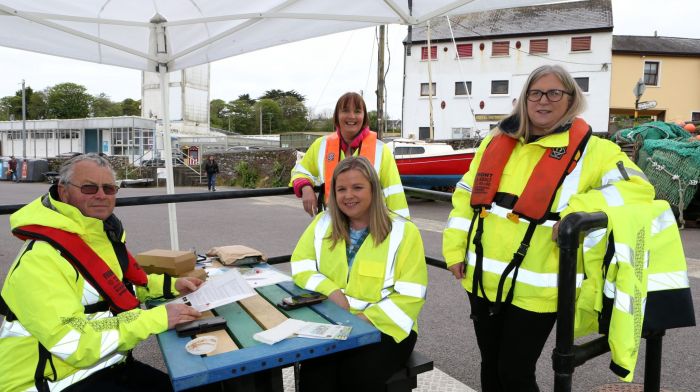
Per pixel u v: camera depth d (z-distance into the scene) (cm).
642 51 3083
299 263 256
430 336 425
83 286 194
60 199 201
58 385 191
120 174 2945
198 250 850
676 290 189
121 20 424
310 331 185
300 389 236
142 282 233
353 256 246
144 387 213
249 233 1023
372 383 219
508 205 214
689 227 1111
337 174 240
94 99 8069
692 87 3128
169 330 192
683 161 1035
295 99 10088
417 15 382
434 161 1602
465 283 230
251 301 228
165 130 483
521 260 207
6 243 948
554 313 210
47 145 4156
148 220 1233
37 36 436
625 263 172
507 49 2933
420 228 1055
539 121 208
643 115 3131
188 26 454
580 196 192
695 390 326
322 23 426
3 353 187
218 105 9362
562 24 2884
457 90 3012
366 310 229
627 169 197
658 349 221
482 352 233
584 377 345
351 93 315
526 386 215
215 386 210
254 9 398
